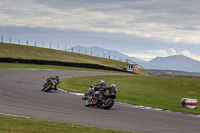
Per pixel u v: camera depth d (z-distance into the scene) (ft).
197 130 43.16
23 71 151.33
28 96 69.10
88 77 161.89
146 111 61.87
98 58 391.04
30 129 30.73
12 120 35.60
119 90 110.11
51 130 31.50
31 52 284.41
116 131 35.09
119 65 381.81
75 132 31.73
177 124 47.32
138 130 38.70
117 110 59.11
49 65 221.66
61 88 101.09
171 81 162.40
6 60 191.52
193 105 75.82
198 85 145.07
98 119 45.11
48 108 52.31
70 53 362.12
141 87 127.75
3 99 59.16
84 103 66.23
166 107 72.84
